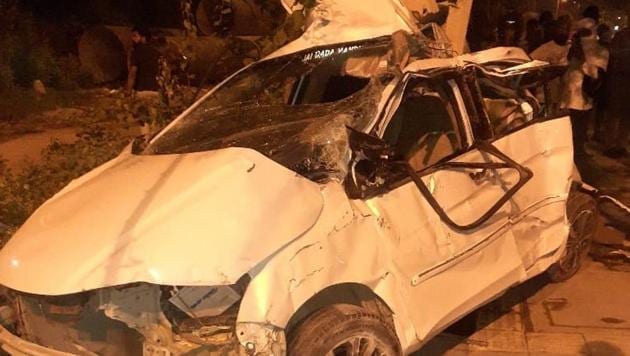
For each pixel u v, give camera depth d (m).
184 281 3.25
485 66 4.66
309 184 3.67
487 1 13.05
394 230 3.82
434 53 4.70
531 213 4.71
